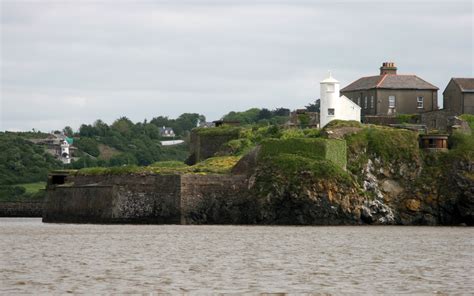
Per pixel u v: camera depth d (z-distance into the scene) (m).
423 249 196.12
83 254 180.12
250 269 157.12
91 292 131.50
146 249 191.38
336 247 199.38
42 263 163.62
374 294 131.75
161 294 130.38
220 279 144.75
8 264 161.50
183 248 193.88
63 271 152.62
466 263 168.25
